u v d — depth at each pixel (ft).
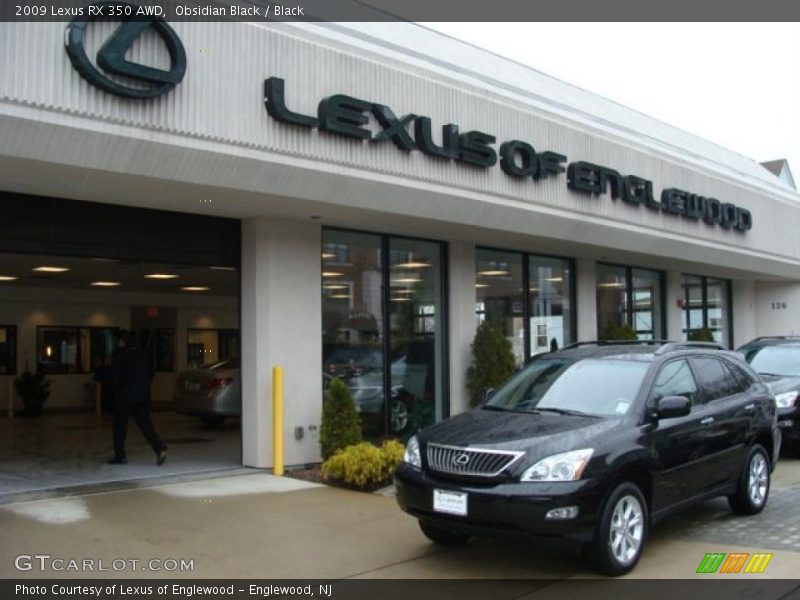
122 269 48.16
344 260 38.22
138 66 24.72
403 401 40.73
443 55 42.14
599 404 22.91
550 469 19.58
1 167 24.84
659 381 23.84
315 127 29.89
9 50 22.38
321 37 30.99
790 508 28.40
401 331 40.96
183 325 69.82
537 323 50.16
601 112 53.26
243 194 29.50
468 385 43.50
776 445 28.55
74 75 23.67
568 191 42.22
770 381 39.93
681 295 65.21
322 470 31.91
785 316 75.05
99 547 22.11
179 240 32.99
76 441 42.96
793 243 68.18
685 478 23.21
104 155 24.94
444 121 35.70
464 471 20.38
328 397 33.94
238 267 34.88
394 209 33.83
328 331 37.11
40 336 64.08
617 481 20.61
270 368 33.99
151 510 26.37
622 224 46.16
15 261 43.06
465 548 22.91
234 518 25.64
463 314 44.04
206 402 47.85
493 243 45.50
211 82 26.99
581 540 19.51
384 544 23.17
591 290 53.98
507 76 46.50
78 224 30.12
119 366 34.76
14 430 48.67
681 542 23.75
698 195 53.11
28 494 28.30
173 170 26.63
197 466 34.47
